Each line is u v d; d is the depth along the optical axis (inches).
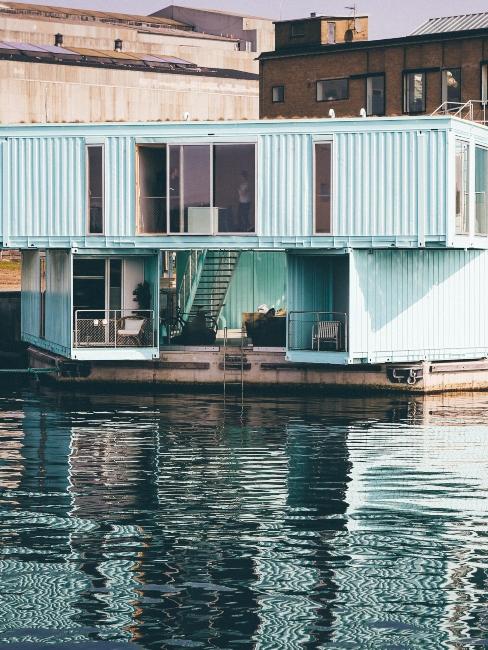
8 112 4279.0
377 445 1537.9
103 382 2076.8
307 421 1727.4
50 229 2036.2
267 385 2030.0
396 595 959.6
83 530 1119.0
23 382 2185.0
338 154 1957.4
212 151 1995.6
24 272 2476.6
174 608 933.2
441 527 1135.6
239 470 1381.6
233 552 1057.5
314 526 1138.7
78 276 2047.2
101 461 1428.4
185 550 1061.8
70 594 956.6
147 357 2021.4
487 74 3179.1
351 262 1945.1
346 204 1956.2
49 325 2190.0
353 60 3408.0
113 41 5462.6
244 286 2260.1
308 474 1360.7
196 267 2191.2
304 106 3511.3
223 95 4881.9
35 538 1092.5
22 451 1489.9
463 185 1972.2
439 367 2020.2
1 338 2598.4
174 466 1402.6
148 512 1184.8
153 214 2015.3
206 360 2039.9
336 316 2003.0
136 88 4601.4
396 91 3329.2
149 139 2005.4
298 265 1998.0
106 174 2018.9
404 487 1298.0
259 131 1980.8
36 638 882.8
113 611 926.4
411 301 2014.0
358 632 894.4
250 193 1989.4
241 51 5831.7
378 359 1979.6
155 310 2036.2
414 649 869.8
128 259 2055.9
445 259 2049.7
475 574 1005.2
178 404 1895.9
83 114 4463.6
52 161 2034.9
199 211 2001.7
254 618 916.0
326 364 2010.3
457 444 1546.5
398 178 1935.3
